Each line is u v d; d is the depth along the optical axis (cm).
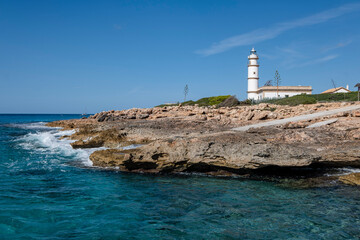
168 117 4062
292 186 1310
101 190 1238
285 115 3375
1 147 2605
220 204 1067
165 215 952
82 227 839
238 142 1568
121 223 877
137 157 1589
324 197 1146
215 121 3291
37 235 776
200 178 1469
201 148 1524
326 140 1877
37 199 1087
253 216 950
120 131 2677
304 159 1382
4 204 1012
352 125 2230
